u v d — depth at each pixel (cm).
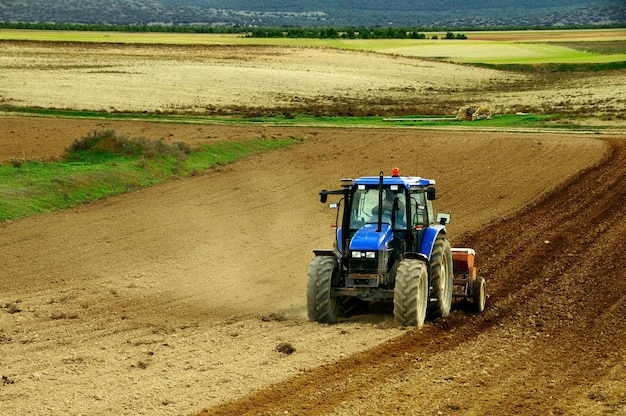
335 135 8606
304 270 3459
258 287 3169
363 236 2494
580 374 2105
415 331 2452
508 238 4094
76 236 4012
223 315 2750
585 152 7281
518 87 15650
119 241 3931
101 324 2597
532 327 2600
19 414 1756
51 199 4778
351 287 2516
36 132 7812
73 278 3253
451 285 2738
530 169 6488
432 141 8056
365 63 19338
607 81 15975
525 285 3188
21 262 3488
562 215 4734
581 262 3569
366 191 2608
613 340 2441
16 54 18150
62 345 2339
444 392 1927
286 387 1933
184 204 4934
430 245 2588
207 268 3472
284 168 6500
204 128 8762
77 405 1812
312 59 19600
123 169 5659
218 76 15412
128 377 2012
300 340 2361
